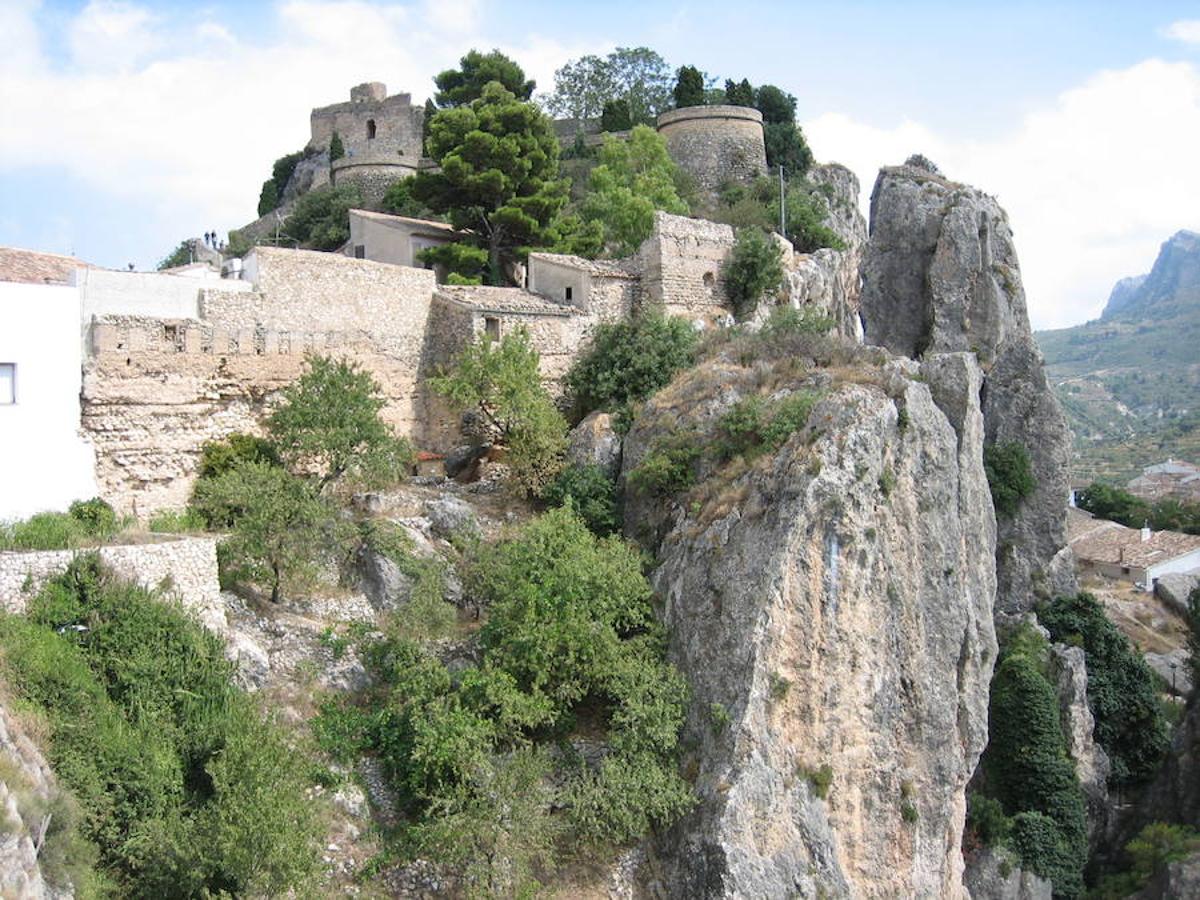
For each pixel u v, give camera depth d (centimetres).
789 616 3247
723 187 7656
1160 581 7369
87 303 3416
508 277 5541
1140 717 5534
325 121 8612
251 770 2417
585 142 8250
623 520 3884
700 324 4750
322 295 4031
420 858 2755
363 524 3538
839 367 3922
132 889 2300
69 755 2334
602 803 2900
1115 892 4712
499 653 3103
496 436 4262
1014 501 5953
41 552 2683
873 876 3322
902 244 6475
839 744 3303
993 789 4966
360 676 3108
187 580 2919
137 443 3441
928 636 3572
